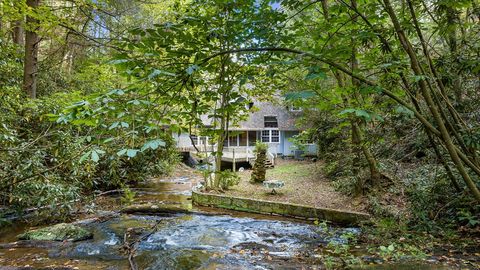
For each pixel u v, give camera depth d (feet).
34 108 18.97
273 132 76.74
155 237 20.02
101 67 27.02
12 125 18.78
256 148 44.93
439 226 17.90
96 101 5.80
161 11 32.94
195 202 31.96
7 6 17.61
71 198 22.40
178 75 6.43
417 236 16.80
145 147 5.58
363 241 17.79
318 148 51.16
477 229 16.94
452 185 18.60
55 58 33.24
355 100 8.77
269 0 8.80
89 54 32.81
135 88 6.26
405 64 8.80
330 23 9.48
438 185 19.17
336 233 20.79
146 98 6.31
